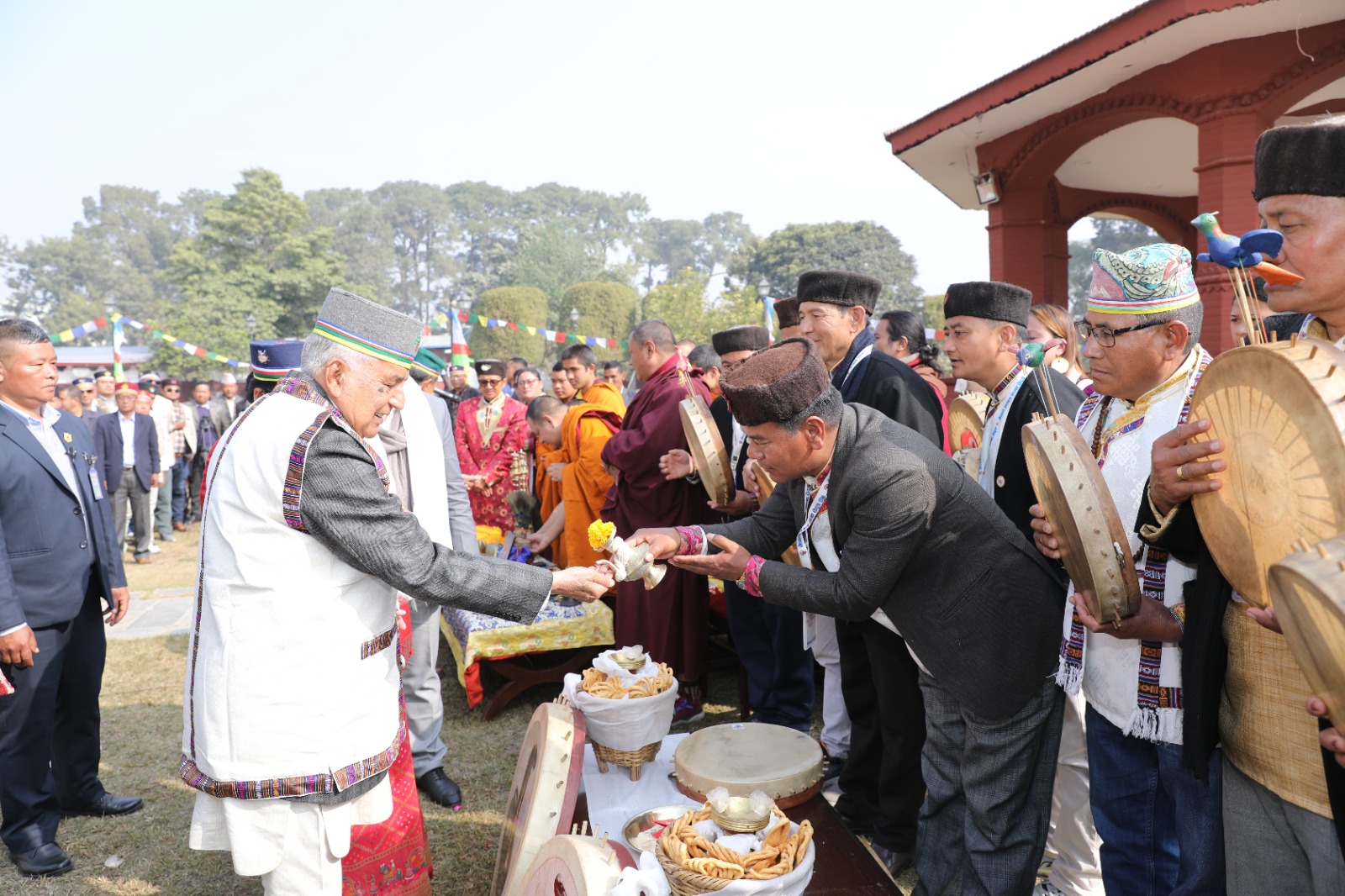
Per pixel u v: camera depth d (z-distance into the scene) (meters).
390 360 2.26
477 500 7.30
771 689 4.42
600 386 6.01
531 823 2.20
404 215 136.50
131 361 60.00
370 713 2.24
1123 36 6.79
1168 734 2.04
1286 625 1.27
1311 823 1.61
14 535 3.44
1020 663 2.25
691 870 1.74
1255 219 6.71
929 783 2.53
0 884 3.40
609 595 5.60
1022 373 2.87
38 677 3.49
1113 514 1.83
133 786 4.24
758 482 3.43
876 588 2.20
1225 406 1.56
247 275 69.12
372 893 2.54
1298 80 6.46
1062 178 12.13
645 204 150.62
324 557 2.14
